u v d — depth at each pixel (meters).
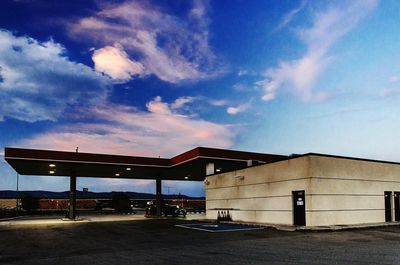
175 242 15.58
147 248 13.88
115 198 70.56
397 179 24.72
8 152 28.89
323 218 20.88
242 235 17.77
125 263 10.68
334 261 10.21
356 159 22.86
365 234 17.53
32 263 11.19
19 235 20.66
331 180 21.53
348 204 21.94
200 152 29.91
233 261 10.51
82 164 32.22
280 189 23.38
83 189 46.06
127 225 26.52
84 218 39.41
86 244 15.74
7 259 12.13
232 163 33.69
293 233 18.28
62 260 11.59
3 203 85.75
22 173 39.59
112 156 32.81
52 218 44.69
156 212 43.97
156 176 44.25
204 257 11.34
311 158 21.09
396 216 24.20
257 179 25.83
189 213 54.91
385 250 12.28
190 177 46.06
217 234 18.45
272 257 11.05
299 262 10.13
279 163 23.66
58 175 41.78
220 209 29.67
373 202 23.12
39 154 29.72
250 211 26.36
